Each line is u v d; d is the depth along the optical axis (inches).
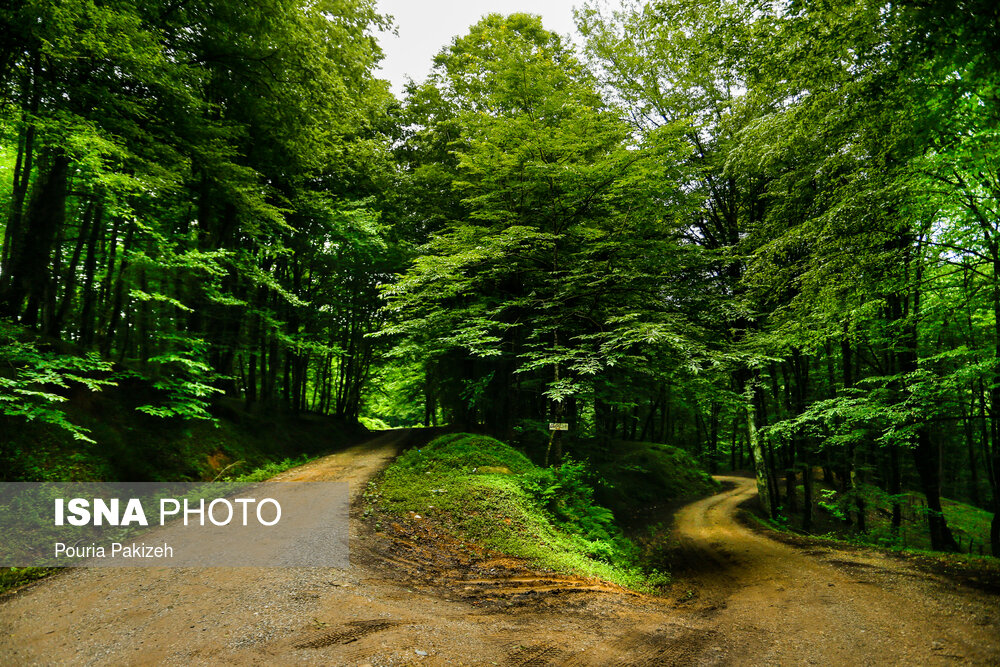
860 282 374.3
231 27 499.2
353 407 1156.5
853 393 459.2
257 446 622.8
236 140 564.4
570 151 464.8
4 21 306.2
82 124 336.8
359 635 173.2
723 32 306.8
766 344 466.9
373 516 356.2
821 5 239.3
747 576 365.7
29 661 160.4
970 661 189.8
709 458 1453.0
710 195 616.4
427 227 831.7
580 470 497.4
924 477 481.4
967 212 349.1
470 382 719.7
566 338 617.6
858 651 205.0
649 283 497.4
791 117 337.7
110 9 336.2
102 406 445.4
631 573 374.9
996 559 328.2
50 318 436.1
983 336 466.9
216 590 212.7
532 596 257.0
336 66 668.1
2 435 335.6
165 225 574.9
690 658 193.3
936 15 187.5
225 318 642.2
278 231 695.1
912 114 264.8
